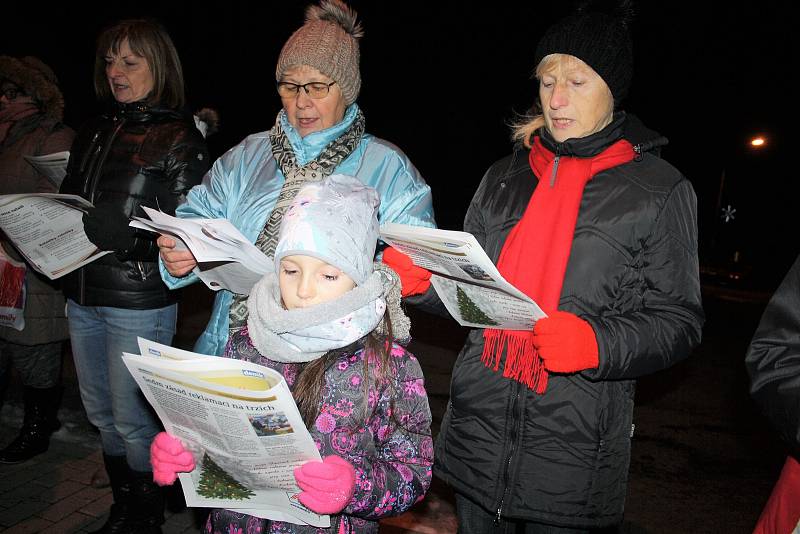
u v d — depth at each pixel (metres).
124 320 2.58
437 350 6.77
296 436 1.25
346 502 1.32
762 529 1.53
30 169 3.26
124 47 2.57
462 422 1.98
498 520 1.92
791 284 1.45
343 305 1.36
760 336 1.48
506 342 1.85
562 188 1.84
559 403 1.82
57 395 3.58
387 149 2.12
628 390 1.87
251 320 1.48
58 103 3.45
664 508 3.69
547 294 1.78
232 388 1.21
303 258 1.40
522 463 1.86
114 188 2.54
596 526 1.85
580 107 1.81
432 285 2.02
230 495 1.47
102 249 2.35
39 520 2.94
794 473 1.46
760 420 5.33
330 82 1.97
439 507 3.27
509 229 1.97
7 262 3.16
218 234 1.66
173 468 1.40
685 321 1.78
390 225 1.72
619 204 1.80
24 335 3.30
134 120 2.63
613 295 1.81
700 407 5.61
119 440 2.75
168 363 1.26
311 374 1.44
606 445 1.83
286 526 1.49
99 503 3.12
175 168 2.56
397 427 1.51
